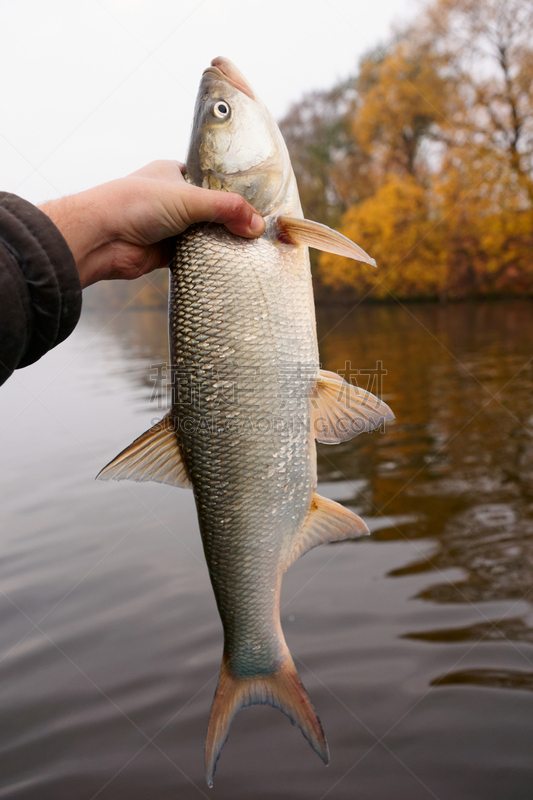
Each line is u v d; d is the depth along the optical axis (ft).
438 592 3.27
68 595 3.60
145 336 21.88
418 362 10.73
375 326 18.12
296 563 3.73
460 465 5.23
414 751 2.32
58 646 3.12
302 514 1.79
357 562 3.67
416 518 4.21
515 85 20.68
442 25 21.81
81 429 7.60
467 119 21.99
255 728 2.57
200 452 1.73
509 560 3.52
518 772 2.20
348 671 2.74
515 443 5.73
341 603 3.24
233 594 1.75
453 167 22.27
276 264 1.74
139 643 3.09
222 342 1.71
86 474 5.87
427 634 2.94
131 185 1.67
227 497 1.73
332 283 26.71
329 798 2.16
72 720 2.62
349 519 1.81
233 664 1.77
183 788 2.25
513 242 21.29
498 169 21.17
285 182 1.84
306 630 3.04
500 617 3.03
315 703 2.58
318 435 1.81
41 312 1.34
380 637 2.95
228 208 1.67
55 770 2.36
